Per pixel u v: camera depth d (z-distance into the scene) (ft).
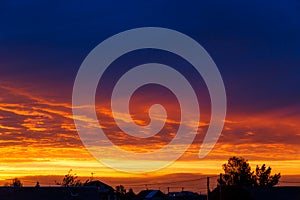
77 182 346.33
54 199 218.59
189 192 395.14
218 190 241.14
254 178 363.76
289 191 236.84
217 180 253.03
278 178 363.76
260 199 231.91
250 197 234.17
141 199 419.54
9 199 213.25
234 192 237.86
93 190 231.30
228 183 361.71
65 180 341.62
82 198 223.30
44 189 223.71
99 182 375.45
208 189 202.69
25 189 221.25
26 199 214.90
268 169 362.74
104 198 362.33
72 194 223.71
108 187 375.66
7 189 219.20
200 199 321.32
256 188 238.68
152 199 406.41
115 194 370.94
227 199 237.86
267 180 362.12
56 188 225.97
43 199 216.95
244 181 359.46
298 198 230.07
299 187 241.14
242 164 363.97
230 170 365.40
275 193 234.58
